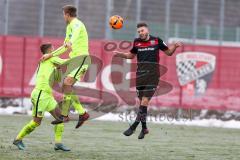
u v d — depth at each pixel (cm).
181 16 7950
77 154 3139
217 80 6000
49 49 3184
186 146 3809
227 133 4922
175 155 3284
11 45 5972
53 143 3625
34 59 6000
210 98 5978
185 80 5950
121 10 7719
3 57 5962
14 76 5984
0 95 5956
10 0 7300
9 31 7275
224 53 6009
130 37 7625
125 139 4094
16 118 5359
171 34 7812
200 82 5969
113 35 7550
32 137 3931
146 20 7806
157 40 3281
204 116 6191
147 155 3234
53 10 7494
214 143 4075
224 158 3225
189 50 5972
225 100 6000
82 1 7719
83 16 7719
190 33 7875
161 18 7862
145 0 7838
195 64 5972
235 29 8144
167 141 4081
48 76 3141
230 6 8719
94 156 3086
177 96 5925
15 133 4112
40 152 3155
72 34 3173
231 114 6225
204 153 3441
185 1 7981
